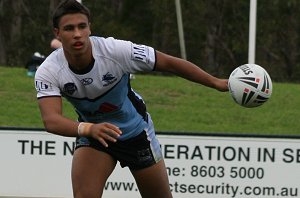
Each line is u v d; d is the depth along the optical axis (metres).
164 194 15.97
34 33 79.88
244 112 35.22
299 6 81.25
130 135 15.20
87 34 13.91
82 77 14.34
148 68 14.69
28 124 32.44
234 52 81.44
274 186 22.98
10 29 80.38
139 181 15.80
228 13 81.62
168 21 79.75
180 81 40.25
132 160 15.38
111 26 79.81
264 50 81.44
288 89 40.19
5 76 39.69
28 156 23.00
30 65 40.38
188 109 35.28
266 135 22.91
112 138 13.05
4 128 22.98
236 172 22.91
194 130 32.75
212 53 81.06
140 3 80.94
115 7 81.44
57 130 13.55
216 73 80.00
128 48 14.48
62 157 22.98
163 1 79.50
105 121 15.11
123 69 14.55
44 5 80.94
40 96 14.20
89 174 15.02
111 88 14.62
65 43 13.88
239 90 14.59
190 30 80.88
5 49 79.75
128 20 81.00
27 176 23.03
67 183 23.03
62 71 14.32
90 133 13.08
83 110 14.98
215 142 22.81
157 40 80.00
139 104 15.37
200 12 81.06
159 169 15.74
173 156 22.73
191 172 22.81
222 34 81.50
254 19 39.28
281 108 36.25
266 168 22.94
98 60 14.32
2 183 23.00
